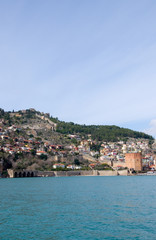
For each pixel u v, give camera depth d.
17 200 63.25
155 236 33.47
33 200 63.22
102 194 76.69
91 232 35.34
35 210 49.84
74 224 39.34
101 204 56.91
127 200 63.03
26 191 86.12
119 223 39.78
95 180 163.75
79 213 46.97
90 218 43.06
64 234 34.56
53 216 44.66
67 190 89.94
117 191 86.25
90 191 86.25
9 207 53.09
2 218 43.06
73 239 32.59
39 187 103.81
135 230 36.09
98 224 39.31
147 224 39.03
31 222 40.47
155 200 62.75
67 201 61.38
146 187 103.56
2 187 103.88
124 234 34.41
